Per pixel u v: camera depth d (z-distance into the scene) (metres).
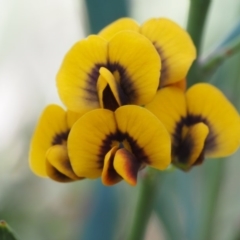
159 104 0.13
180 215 0.20
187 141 0.13
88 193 0.21
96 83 0.13
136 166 0.13
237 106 0.18
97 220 0.18
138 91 0.13
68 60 0.13
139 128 0.13
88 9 0.16
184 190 0.19
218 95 0.13
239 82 0.18
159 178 0.15
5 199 0.22
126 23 0.14
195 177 0.19
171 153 0.13
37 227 0.22
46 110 0.13
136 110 0.13
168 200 0.18
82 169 0.13
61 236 0.22
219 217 0.19
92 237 0.18
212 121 0.13
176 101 0.13
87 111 0.13
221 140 0.13
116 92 0.13
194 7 0.14
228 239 0.19
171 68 0.13
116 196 0.18
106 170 0.13
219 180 0.18
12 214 0.22
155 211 0.18
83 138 0.13
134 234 0.15
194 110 0.13
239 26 0.15
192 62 0.14
